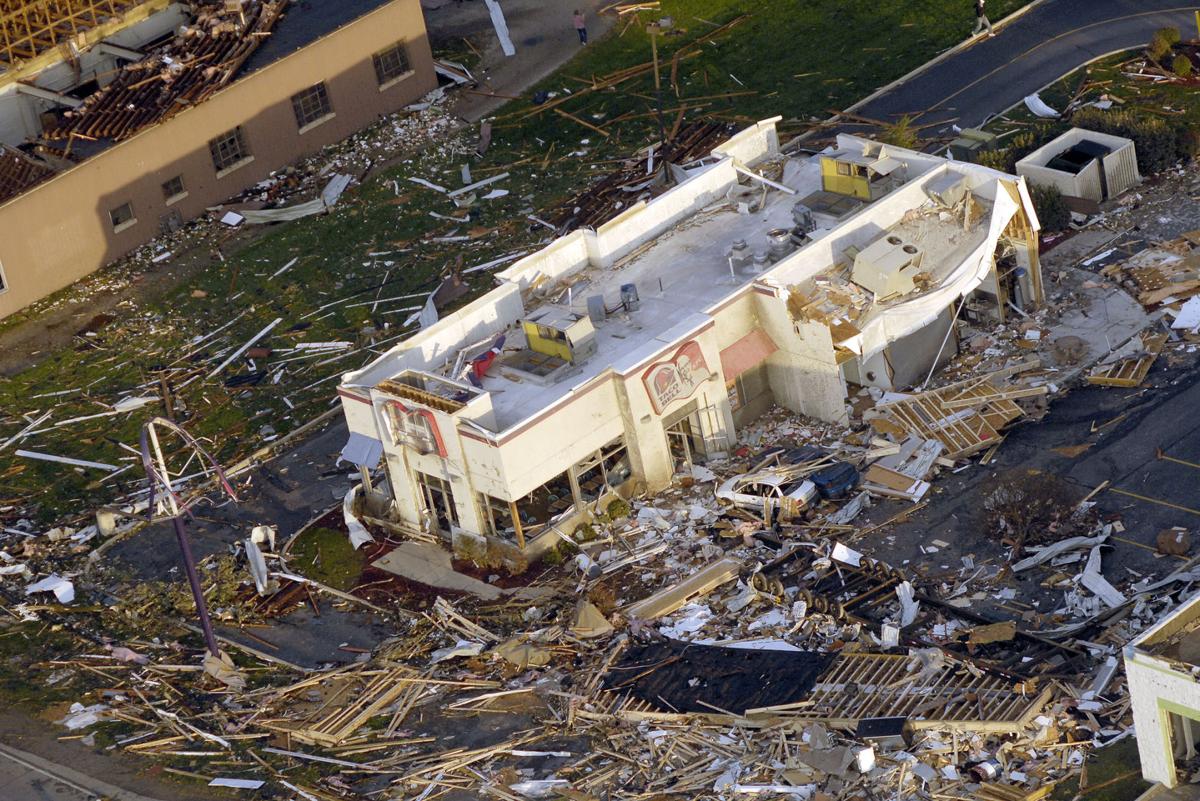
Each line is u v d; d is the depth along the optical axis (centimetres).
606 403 6412
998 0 9806
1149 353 6875
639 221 7312
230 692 5984
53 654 6306
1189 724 4803
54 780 5638
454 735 5612
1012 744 5078
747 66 9662
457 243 8575
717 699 5494
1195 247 7469
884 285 6738
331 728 5709
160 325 8269
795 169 7694
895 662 5478
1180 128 8169
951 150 8388
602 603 6078
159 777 5584
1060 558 5897
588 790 5234
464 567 6438
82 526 7025
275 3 9669
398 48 9638
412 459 6481
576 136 9312
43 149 8706
